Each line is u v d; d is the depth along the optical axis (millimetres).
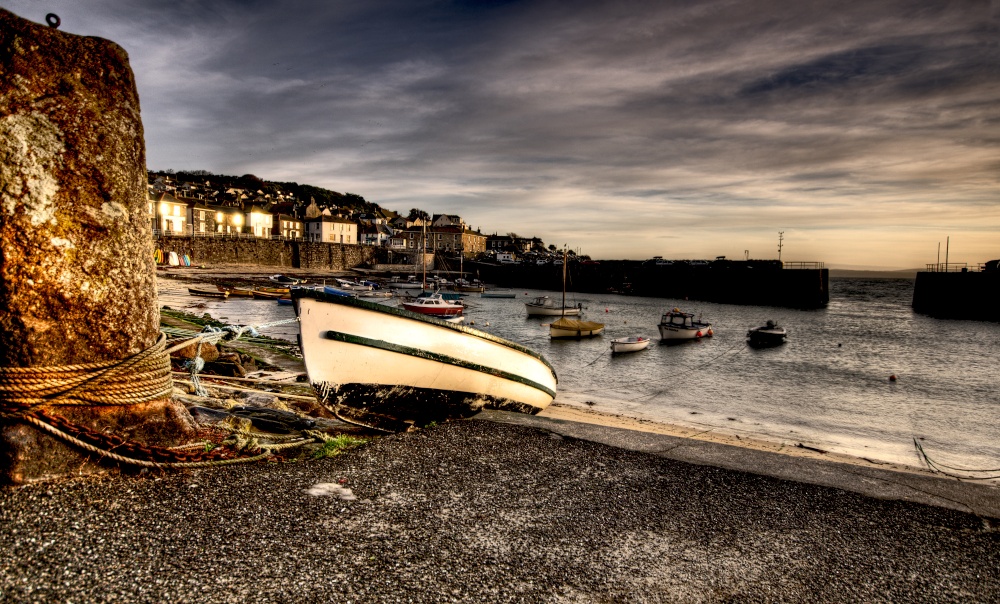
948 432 15359
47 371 3756
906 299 93312
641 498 4715
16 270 3662
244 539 3391
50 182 3770
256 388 8680
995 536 4383
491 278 101500
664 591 3285
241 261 79250
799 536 4176
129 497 3715
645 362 27891
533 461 5488
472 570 3326
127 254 4199
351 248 96438
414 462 5176
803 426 15531
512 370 8180
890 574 3682
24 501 3455
